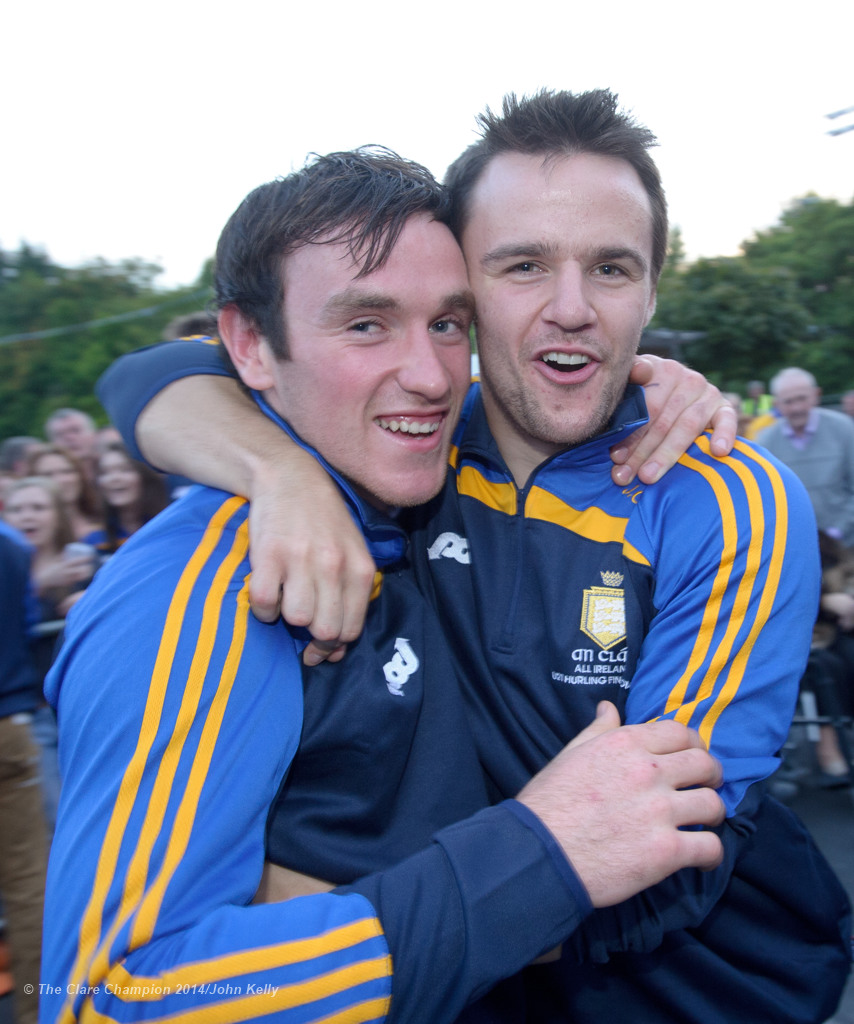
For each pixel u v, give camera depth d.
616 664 1.13
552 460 1.19
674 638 1.10
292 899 0.85
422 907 0.82
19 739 2.49
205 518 1.05
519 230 1.13
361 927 0.80
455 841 0.87
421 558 1.26
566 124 1.12
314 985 0.77
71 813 0.84
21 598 2.54
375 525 1.10
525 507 1.20
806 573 1.13
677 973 1.14
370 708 1.02
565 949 1.09
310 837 1.02
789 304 21.72
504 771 1.15
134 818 0.81
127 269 32.91
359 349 1.07
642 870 0.88
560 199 1.12
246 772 0.87
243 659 0.91
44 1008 0.79
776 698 1.10
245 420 1.18
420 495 1.13
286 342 1.10
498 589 1.18
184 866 0.80
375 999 0.78
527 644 1.15
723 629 1.09
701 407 1.23
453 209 1.22
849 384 21.50
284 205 1.08
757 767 1.07
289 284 1.08
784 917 1.22
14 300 31.67
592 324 1.14
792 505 1.14
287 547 0.96
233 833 0.85
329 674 1.04
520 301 1.16
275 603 0.94
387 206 1.05
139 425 1.25
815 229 25.66
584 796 0.91
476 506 1.24
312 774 1.03
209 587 0.94
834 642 3.63
